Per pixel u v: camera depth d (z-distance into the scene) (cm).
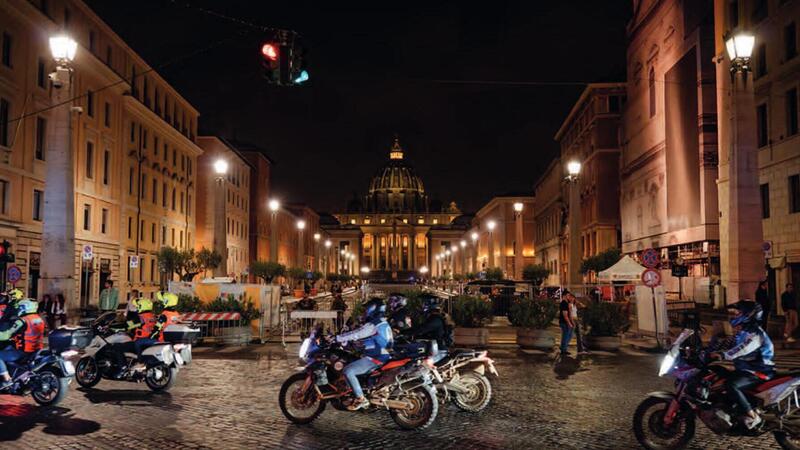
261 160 9706
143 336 1331
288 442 919
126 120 4847
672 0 4834
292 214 12825
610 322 2288
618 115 6694
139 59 5119
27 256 3500
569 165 3109
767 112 3388
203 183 7338
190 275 5012
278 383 1446
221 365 1770
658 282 2262
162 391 1322
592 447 900
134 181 5059
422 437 953
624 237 6166
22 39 3478
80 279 4109
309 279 9044
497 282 4578
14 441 916
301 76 1623
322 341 1042
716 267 4219
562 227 8644
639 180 5666
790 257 3156
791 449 848
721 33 3825
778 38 3278
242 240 8638
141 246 5200
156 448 881
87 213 4278
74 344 1192
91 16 4241
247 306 2500
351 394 1014
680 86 4684
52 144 2214
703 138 4309
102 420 1052
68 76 2228
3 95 3300
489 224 7312
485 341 2398
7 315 1146
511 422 1059
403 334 1177
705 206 4281
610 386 1448
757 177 2130
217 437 945
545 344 2309
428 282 14712
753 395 843
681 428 878
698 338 1344
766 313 2091
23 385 1151
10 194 3362
